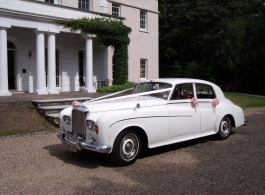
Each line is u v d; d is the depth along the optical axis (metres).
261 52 23.11
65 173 4.96
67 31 14.92
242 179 4.59
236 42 24.58
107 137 5.13
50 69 14.37
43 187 4.33
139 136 5.64
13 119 9.02
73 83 17.75
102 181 4.58
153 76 22.92
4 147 6.66
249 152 6.23
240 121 7.89
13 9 12.71
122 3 20.27
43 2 14.02
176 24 33.59
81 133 5.47
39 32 13.88
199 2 30.77
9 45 15.02
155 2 22.94
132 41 21.08
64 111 6.11
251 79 24.48
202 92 7.12
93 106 5.56
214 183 4.43
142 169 5.17
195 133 6.71
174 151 6.41
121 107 5.67
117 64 17.14
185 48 33.44
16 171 5.05
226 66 26.45
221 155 6.02
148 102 6.01
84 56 18.34
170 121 6.10
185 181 4.52
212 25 30.95
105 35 16.19
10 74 15.18
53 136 7.86
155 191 4.15
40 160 5.71
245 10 29.50
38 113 9.91
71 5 17.50
